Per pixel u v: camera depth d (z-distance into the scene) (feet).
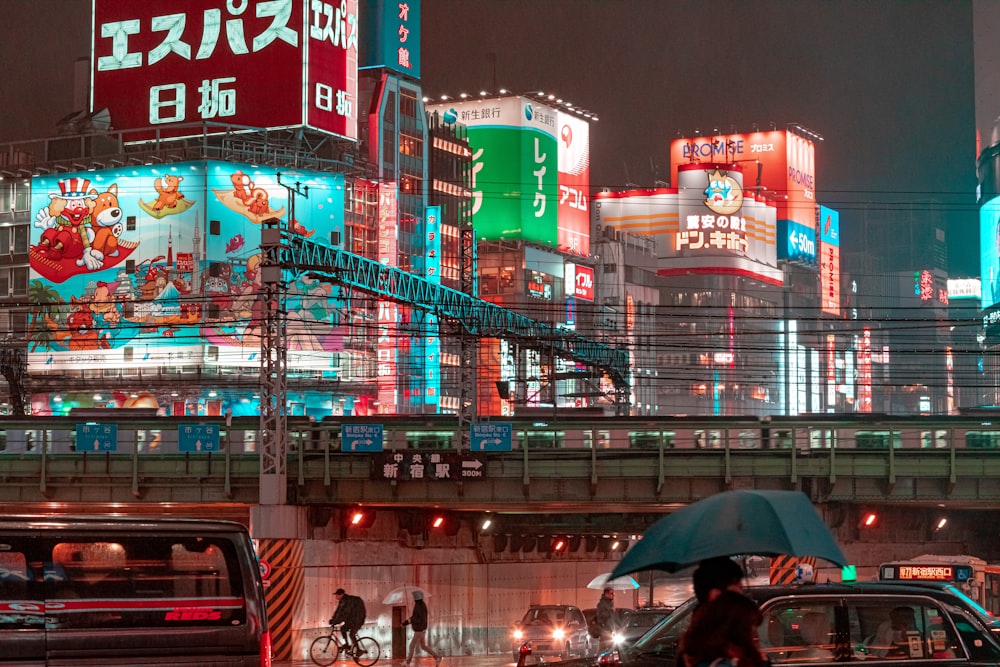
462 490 160.35
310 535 160.86
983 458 156.87
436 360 450.71
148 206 415.44
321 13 440.04
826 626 43.73
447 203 566.77
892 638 43.70
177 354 407.03
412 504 162.81
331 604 163.02
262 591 47.75
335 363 416.46
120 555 46.03
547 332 230.07
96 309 416.67
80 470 167.84
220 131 438.40
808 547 29.58
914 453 158.10
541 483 160.97
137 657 45.44
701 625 28.94
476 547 194.29
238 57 438.81
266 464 154.51
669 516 31.07
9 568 44.83
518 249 643.04
